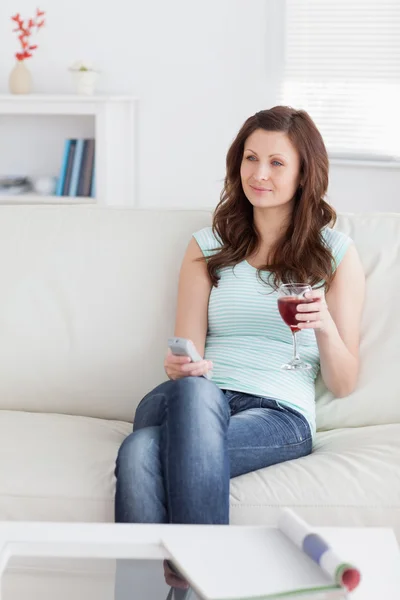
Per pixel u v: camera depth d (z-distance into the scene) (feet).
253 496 6.34
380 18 16.46
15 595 4.74
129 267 8.20
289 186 7.77
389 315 7.84
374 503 6.29
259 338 7.77
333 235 7.91
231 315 7.80
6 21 18.24
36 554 4.91
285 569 4.71
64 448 6.91
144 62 17.80
